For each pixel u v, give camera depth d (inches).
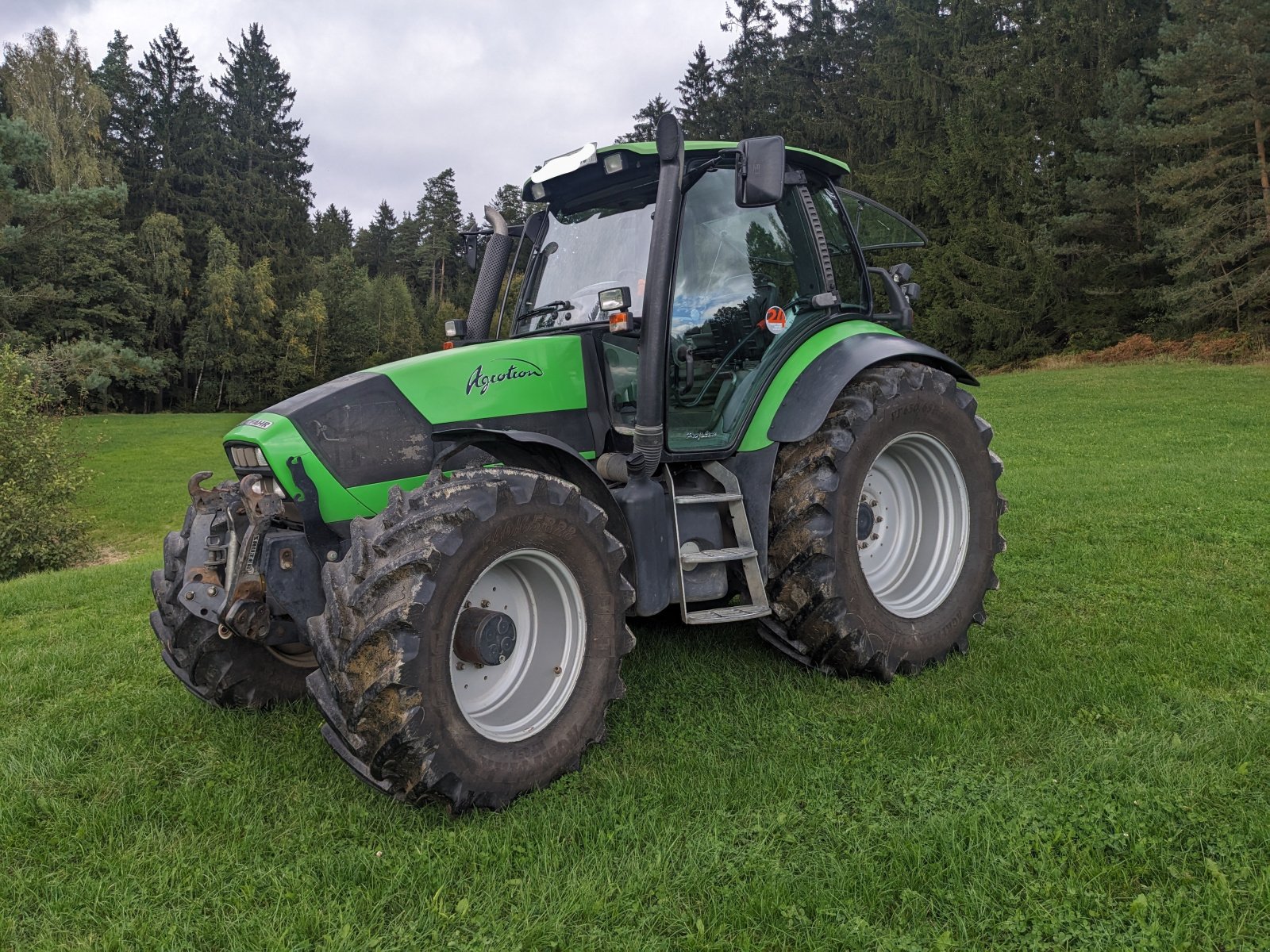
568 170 158.4
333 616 111.6
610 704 148.9
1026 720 132.4
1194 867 94.9
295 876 101.3
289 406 129.3
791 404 157.2
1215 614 179.2
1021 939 86.1
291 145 2866.6
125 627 222.2
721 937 88.0
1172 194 1109.1
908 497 177.0
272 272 2421.3
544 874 100.3
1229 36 1000.9
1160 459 488.1
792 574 152.4
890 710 140.3
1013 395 956.0
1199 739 121.6
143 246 2090.3
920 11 1660.9
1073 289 1392.7
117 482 816.3
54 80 1694.1
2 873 105.9
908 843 101.0
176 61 2524.6
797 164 177.8
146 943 91.5
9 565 490.3
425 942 89.6
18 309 1305.4
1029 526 279.6
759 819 109.5
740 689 155.6
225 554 130.9
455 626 113.7
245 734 143.9
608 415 154.3
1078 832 101.7
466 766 112.1
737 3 2172.7
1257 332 1080.8
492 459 143.4
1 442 510.9
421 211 3595.0
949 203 1497.3
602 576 128.9
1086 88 1364.4
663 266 138.9
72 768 133.8
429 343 2775.6
